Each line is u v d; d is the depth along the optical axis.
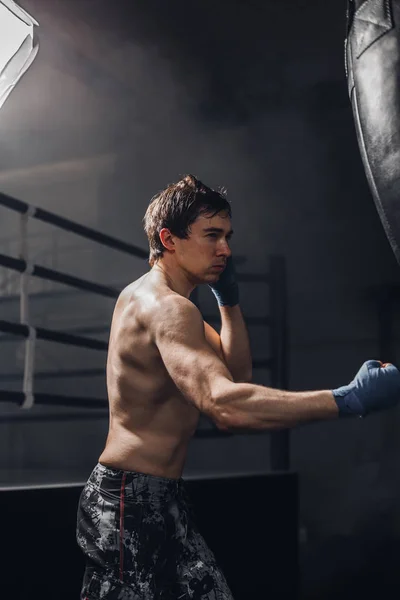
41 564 2.21
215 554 2.88
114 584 1.56
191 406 1.68
